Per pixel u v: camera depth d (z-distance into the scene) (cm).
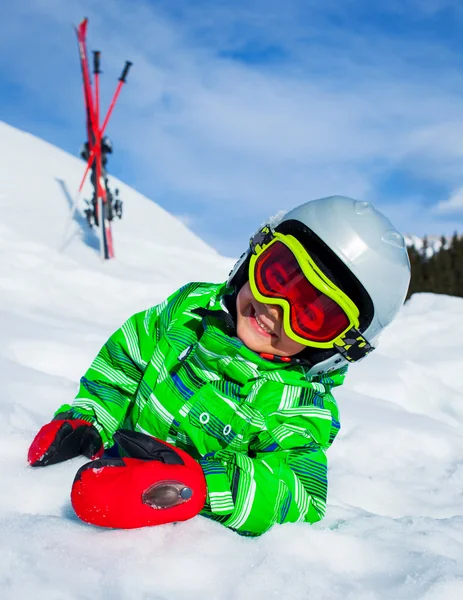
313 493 149
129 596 105
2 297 449
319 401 161
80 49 818
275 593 112
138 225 1104
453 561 134
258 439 154
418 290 1805
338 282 148
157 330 178
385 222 157
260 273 150
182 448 162
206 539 128
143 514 126
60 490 150
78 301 502
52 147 1385
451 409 372
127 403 182
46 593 103
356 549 137
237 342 153
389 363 402
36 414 214
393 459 255
